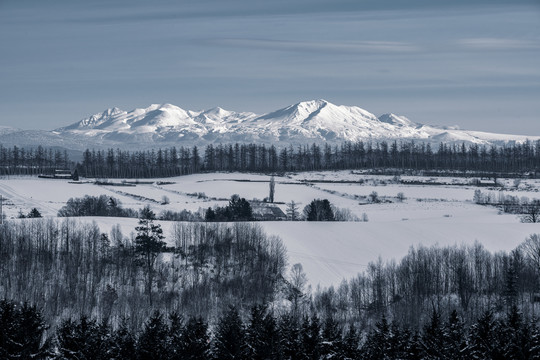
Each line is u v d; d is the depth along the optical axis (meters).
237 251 183.25
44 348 109.62
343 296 161.25
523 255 182.25
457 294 164.88
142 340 109.31
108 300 150.50
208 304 153.62
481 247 182.12
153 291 161.25
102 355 106.94
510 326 118.62
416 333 115.06
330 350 112.06
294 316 135.88
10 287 154.00
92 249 179.12
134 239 184.12
